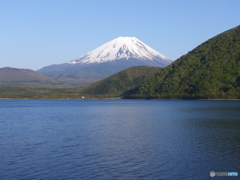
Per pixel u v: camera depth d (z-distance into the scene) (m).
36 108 135.50
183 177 28.08
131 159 33.69
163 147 39.38
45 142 43.38
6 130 56.81
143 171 29.69
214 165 31.31
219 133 50.22
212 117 77.94
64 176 28.47
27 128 59.66
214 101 157.12
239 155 34.97
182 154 35.62
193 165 31.36
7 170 30.09
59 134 50.88
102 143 42.31
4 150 38.28
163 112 98.00
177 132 51.75
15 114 98.88
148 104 152.38
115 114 94.06
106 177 28.19
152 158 34.00
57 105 163.62
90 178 27.97
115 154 35.88
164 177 28.09
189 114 87.88
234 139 44.47
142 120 73.19
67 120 75.50
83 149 38.56
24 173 29.27
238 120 69.81
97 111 109.75
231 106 119.06
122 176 28.42
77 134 50.69
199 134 49.28
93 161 33.00
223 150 37.44
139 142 42.84
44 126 62.75
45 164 31.95
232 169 30.05
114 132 52.56
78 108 131.38
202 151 37.00
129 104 159.25
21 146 40.69
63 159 33.81
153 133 50.88
